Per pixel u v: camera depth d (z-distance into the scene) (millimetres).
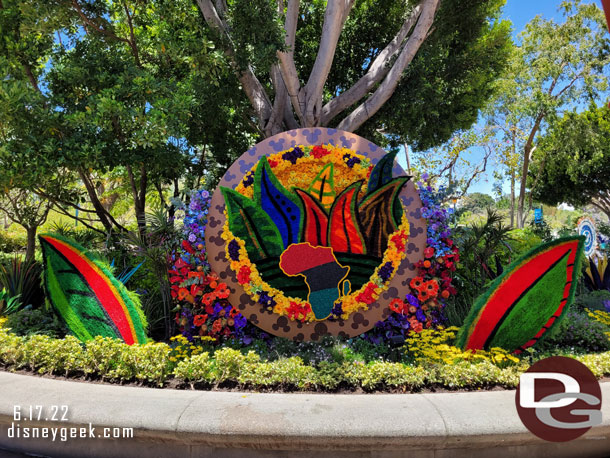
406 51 8172
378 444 2715
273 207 5414
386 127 11383
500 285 4430
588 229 10023
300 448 2771
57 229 8273
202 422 2803
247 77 8570
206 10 7574
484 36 10836
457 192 5758
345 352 4531
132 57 8211
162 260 5656
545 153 23672
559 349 4824
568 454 3023
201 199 5496
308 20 11008
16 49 7484
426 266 5348
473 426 2752
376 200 5484
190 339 5113
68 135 7000
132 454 3000
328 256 5324
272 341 5156
